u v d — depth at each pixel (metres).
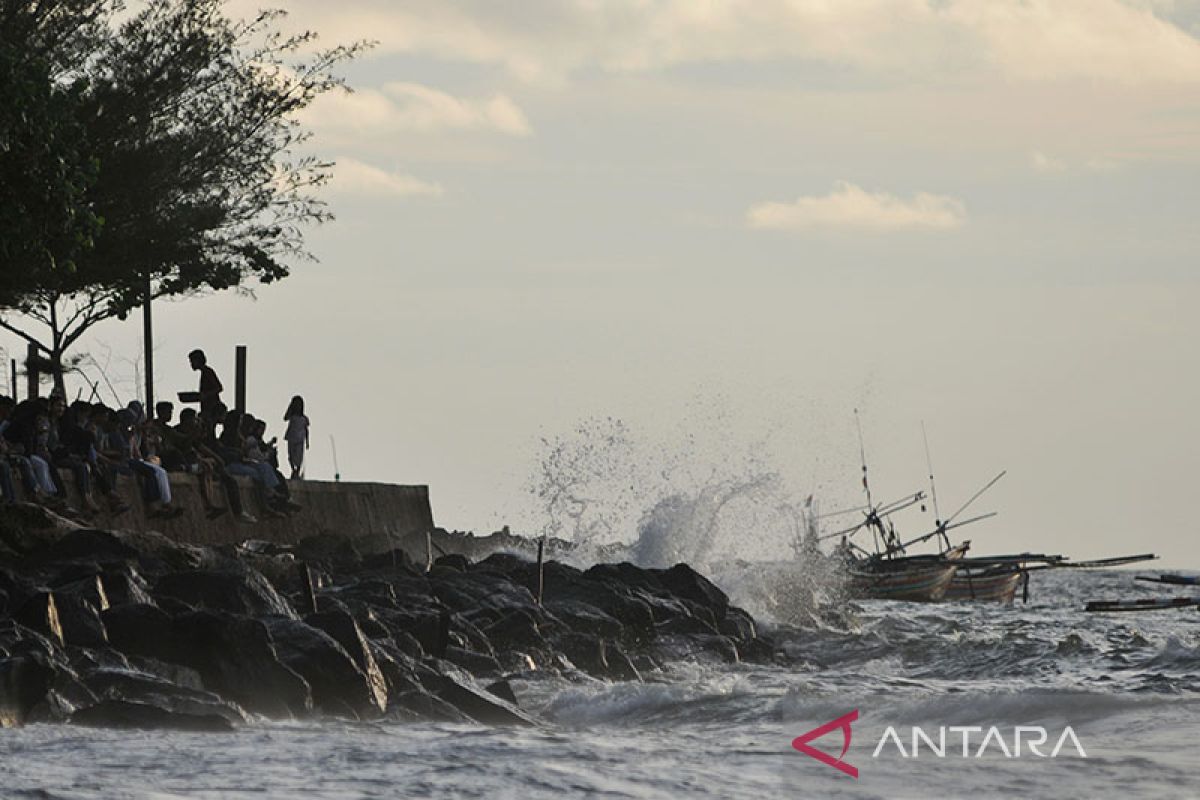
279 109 155.62
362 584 106.25
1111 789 48.44
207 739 62.88
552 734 68.62
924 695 79.12
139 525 116.81
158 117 150.00
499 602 109.88
